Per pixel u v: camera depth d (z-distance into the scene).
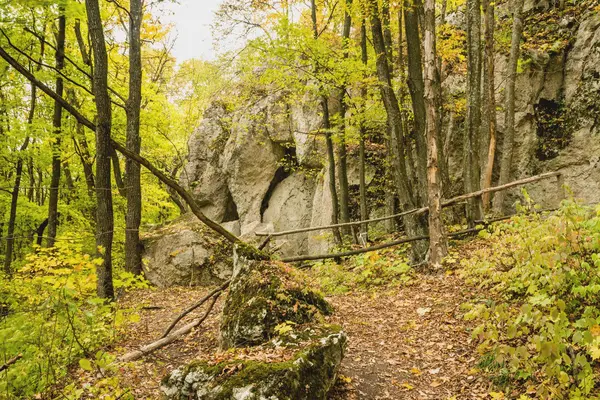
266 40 9.48
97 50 8.78
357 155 14.60
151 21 13.05
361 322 6.26
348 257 11.05
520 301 5.32
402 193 9.39
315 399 3.59
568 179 10.68
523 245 5.41
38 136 12.18
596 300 4.14
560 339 3.07
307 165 16.53
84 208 16.61
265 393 3.28
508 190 11.62
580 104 10.77
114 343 6.54
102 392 4.47
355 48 10.59
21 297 7.11
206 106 21.17
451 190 12.60
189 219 16.39
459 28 13.71
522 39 12.23
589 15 11.08
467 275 6.92
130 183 12.48
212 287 12.12
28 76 6.89
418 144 9.01
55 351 5.43
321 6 12.61
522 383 3.84
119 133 14.55
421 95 8.85
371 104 11.88
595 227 4.32
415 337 5.55
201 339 6.50
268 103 17.14
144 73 14.62
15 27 9.84
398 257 9.80
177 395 3.71
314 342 4.05
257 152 17.36
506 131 10.70
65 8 9.74
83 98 13.31
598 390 3.24
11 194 15.16
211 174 18.48
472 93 9.66
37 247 6.17
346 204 11.85
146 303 9.35
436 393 4.19
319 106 15.65
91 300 4.66
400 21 11.02
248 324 4.88
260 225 15.87
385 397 4.20
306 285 5.89
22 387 5.02
